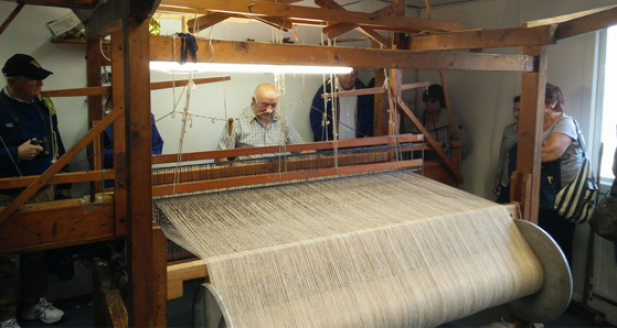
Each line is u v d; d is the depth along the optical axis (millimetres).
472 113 3770
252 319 1505
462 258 1970
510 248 2119
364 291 1704
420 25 2615
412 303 1742
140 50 1389
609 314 2801
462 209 2148
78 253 2914
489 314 2959
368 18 2438
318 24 2613
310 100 3812
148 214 1471
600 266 2869
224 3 2084
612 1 2793
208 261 1553
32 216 2020
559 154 2746
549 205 2826
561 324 2846
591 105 2896
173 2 2006
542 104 2266
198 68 1682
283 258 1644
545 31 2158
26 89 2432
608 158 2861
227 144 2943
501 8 3490
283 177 2338
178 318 2986
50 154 2619
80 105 2982
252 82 3543
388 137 2621
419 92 4148
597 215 2594
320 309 1603
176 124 3316
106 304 2100
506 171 3260
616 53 2770
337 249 1743
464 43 2398
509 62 2189
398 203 2227
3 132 2447
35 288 2834
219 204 2141
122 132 2109
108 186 2746
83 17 2246
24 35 2760
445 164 3385
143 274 1493
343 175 2623
